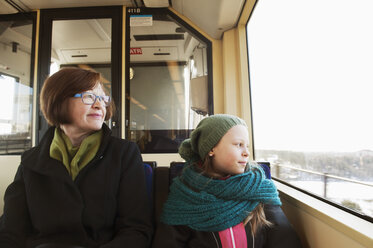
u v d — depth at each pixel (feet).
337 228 1.94
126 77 7.16
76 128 2.44
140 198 2.48
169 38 7.31
